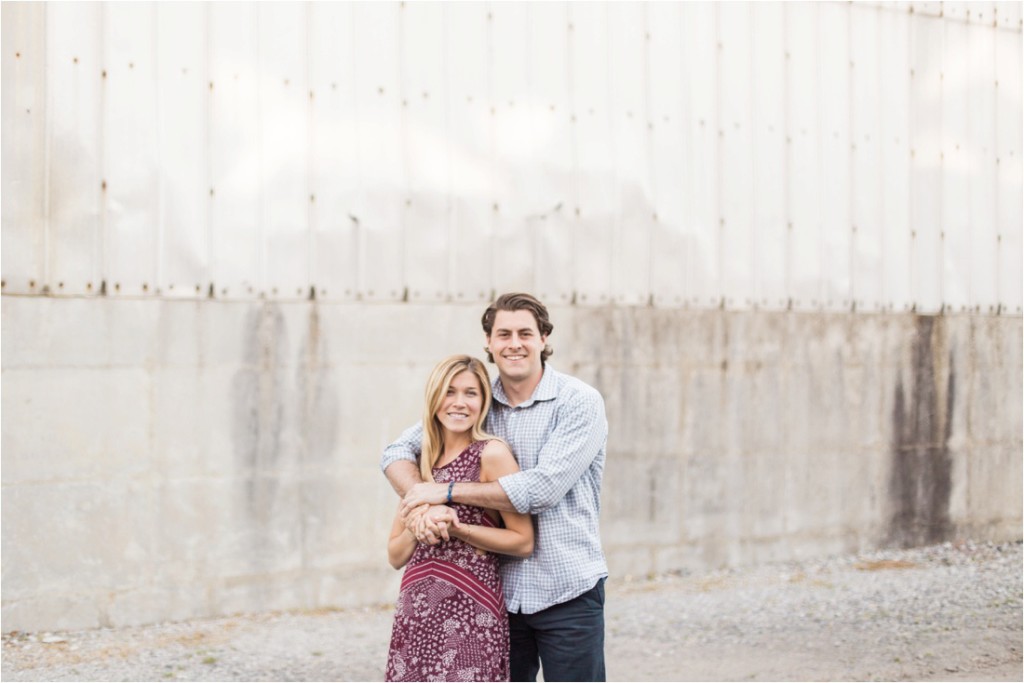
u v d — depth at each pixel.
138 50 4.89
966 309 6.85
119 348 4.83
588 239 5.74
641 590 5.57
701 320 6.02
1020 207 6.96
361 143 5.27
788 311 6.27
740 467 6.11
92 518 4.78
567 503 2.81
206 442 4.98
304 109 5.17
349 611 5.16
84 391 4.77
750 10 6.20
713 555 6.03
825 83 6.41
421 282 5.38
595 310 5.74
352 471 5.24
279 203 5.12
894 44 6.63
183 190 4.95
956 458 6.78
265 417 5.08
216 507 4.99
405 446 3.00
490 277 5.52
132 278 4.86
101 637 4.66
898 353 6.61
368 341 5.27
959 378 6.80
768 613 5.11
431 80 5.41
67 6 4.77
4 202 4.65
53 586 4.71
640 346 5.85
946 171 6.80
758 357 6.17
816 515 6.32
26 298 4.68
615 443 5.78
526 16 5.62
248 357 5.05
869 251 6.54
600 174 5.78
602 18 5.80
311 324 5.16
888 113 6.61
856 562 6.25
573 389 2.84
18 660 4.31
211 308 4.99
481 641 2.70
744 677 4.14
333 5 5.23
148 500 4.87
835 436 6.39
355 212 5.25
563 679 2.79
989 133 6.92
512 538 2.74
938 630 4.80
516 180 5.58
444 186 5.43
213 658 4.38
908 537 6.62
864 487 6.48
